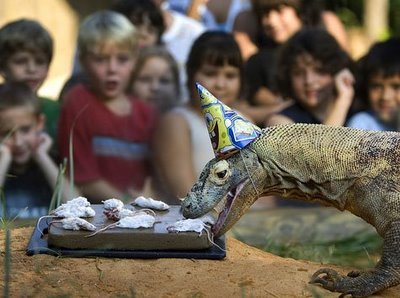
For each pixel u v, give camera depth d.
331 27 22.38
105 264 10.16
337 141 10.27
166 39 19.80
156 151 16.83
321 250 14.36
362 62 18.08
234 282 9.85
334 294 9.76
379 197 10.04
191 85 17.08
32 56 16.81
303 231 16.02
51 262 10.20
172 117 16.91
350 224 16.58
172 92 17.45
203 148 16.94
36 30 16.80
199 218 10.62
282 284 9.88
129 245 10.35
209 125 10.23
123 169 16.58
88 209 10.86
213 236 10.52
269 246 14.36
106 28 16.48
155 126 16.95
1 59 16.81
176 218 10.96
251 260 10.65
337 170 10.20
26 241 11.09
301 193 10.36
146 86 17.19
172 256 10.36
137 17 18.30
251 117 18.22
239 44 19.11
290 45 17.56
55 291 9.49
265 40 20.95
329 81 17.56
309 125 10.41
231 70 17.02
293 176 10.25
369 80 17.91
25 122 16.00
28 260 10.27
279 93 18.11
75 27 31.84
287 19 20.70
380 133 10.34
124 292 9.52
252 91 18.41
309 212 17.81
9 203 15.80
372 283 9.74
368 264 13.41
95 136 16.45
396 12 34.84
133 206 11.36
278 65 17.75
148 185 16.84
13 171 15.91
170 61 17.42
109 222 10.70
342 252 14.32
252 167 10.19
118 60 16.62
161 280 9.84
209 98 10.23
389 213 9.96
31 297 9.30
